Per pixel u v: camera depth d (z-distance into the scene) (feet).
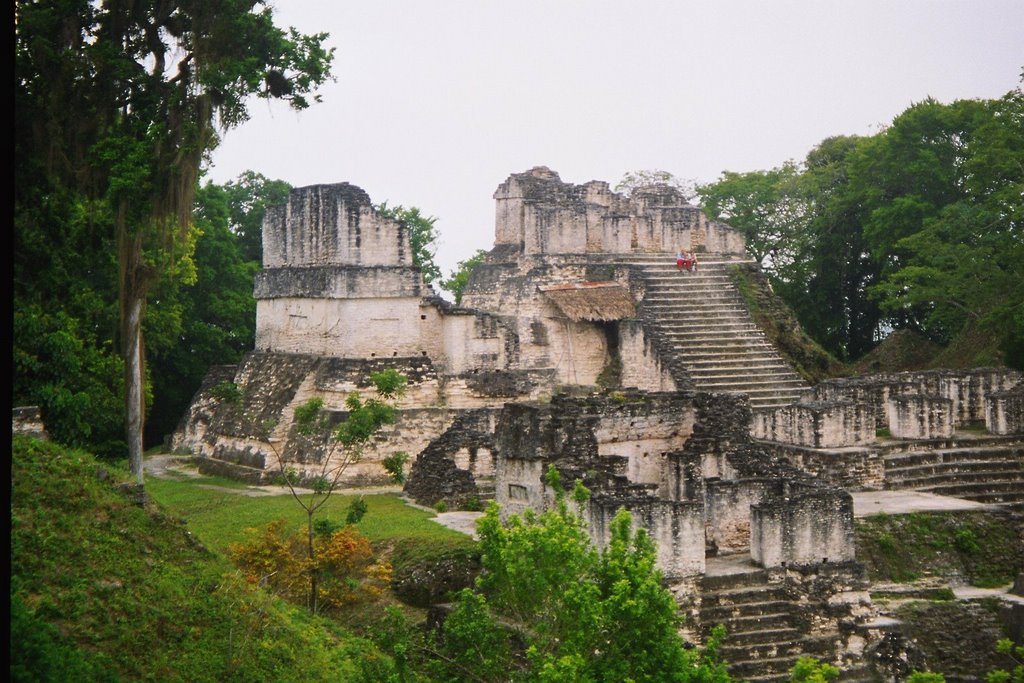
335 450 153.79
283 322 176.65
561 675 72.23
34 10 112.16
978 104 210.79
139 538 92.48
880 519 127.65
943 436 151.53
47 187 113.50
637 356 180.75
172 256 122.52
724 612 102.83
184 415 189.67
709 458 121.60
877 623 106.73
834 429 145.79
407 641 84.74
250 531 116.06
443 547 113.91
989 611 118.32
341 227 167.94
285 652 87.92
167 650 83.30
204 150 121.49
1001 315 173.68
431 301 177.88
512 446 119.75
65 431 115.24
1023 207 180.04
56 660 75.31
